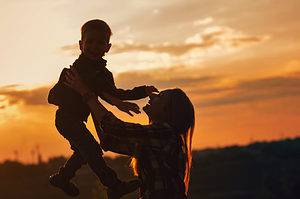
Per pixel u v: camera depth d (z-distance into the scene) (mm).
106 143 6152
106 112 6082
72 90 6145
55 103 6203
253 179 180375
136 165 6227
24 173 191000
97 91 6199
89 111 6258
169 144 6188
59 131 6211
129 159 6320
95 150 6152
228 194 168500
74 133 6141
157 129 6188
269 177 172750
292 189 161250
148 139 6145
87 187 118562
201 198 167500
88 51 6156
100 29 6145
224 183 182875
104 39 6152
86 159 6180
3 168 196375
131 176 6320
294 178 167625
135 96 6465
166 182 6109
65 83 6145
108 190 6273
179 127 6285
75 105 6152
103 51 6180
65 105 6156
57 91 6191
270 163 195875
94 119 6273
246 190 172875
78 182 123750
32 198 156625
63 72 6234
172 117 6293
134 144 6145
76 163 6426
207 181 186375
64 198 141125
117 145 6180
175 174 6156
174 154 6188
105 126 6070
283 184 165000
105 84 6199
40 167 192625
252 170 186125
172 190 6117
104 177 6188
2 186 178375
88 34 6137
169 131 6223
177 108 6305
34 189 167500
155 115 6340
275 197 159000
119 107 6254
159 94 6395
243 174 185500
